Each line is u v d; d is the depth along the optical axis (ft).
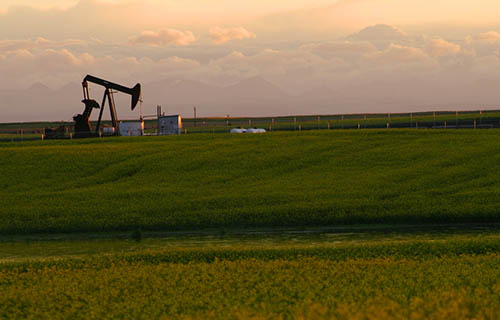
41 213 188.85
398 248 126.93
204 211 185.68
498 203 183.32
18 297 92.84
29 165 280.10
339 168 255.70
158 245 155.12
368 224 174.09
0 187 243.60
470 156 261.03
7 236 171.94
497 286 85.25
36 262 125.59
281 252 126.93
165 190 221.87
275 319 69.97
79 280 102.99
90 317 78.95
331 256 122.83
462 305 71.61
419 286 88.02
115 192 221.66
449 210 176.86
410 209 180.04
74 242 162.71
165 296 88.02
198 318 73.05
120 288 94.89
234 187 226.79
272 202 196.44
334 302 79.05
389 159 267.18
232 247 135.95
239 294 87.20
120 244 158.10
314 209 183.01
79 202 205.16
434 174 232.32
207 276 100.53
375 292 84.12
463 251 123.44
